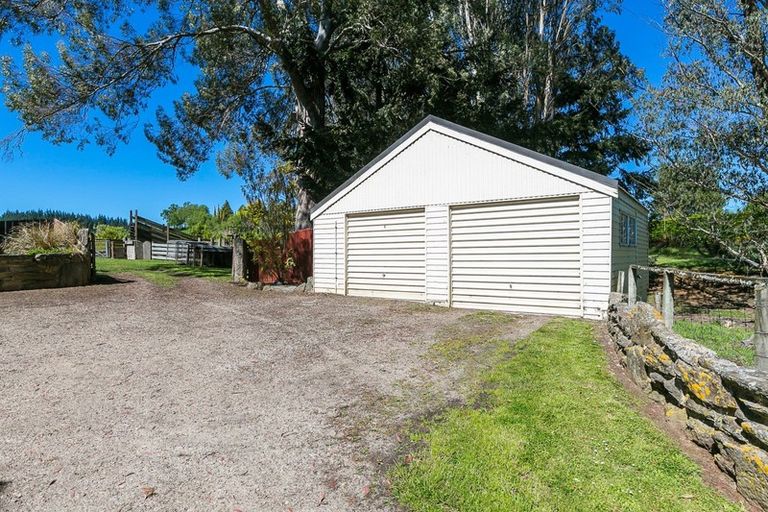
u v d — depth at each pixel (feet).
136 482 8.08
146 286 37.27
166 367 15.03
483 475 8.20
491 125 52.42
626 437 9.64
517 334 19.94
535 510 7.20
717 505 7.45
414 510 7.30
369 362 15.69
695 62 28.86
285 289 38.88
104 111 45.14
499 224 27.96
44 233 37.60
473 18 63.36
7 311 24.82
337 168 47.14
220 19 44.37
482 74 50.57
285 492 7.81
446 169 29.96
